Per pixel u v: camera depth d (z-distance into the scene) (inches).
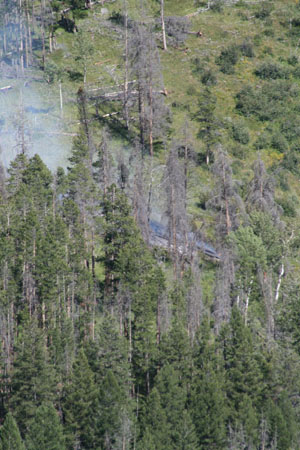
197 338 5255.9
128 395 4990.2
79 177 6195.9
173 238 6304.1
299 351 5590.6
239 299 5940.0
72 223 5984.3
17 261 5570.9
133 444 4670.3
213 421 4805.6
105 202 5940.0
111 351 5002.5
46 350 5068.9
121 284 5467.5
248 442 4827.8
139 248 5625.0
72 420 4798.2
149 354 5221.5
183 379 5078.7
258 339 5669.3
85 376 4840.1
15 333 5344.5
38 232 5590.6
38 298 5516.7
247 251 6166.3
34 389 4862.2
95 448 4719.5
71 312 5526.6
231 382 5113.2
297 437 4896.7
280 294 6314.0
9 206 5787.4
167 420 4817.9
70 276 5487.2
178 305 5467.5
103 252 6274.6
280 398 5036.9
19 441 4463.6
